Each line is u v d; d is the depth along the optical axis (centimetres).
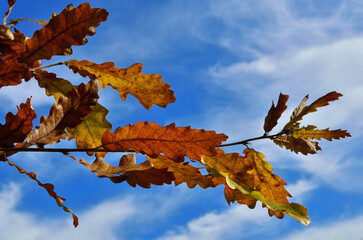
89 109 51
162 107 57
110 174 51
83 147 55
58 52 50
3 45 48
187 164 55
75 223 48
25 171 50
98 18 50
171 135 50
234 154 57
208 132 49
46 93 56
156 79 57
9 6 50
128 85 57
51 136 50
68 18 49
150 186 51
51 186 49
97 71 57
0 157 48
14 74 48
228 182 54
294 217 53
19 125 49
